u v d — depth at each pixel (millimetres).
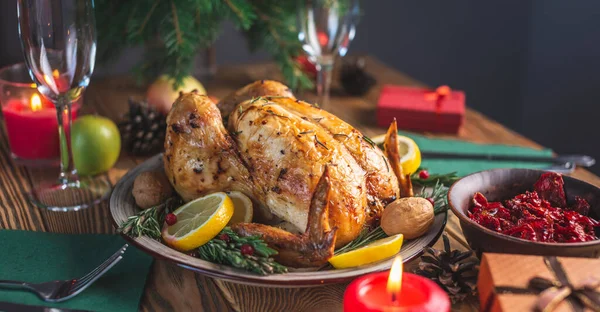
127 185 798
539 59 1857
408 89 1168
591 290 576
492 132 1093
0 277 700
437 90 1123
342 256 663
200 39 1035
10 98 930
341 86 1250
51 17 776
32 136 931
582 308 566
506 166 960
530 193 726
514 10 1853
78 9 787
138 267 715
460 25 1880
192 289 691
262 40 1137
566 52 1766
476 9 1863
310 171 692
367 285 586
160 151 994
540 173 740
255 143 717
